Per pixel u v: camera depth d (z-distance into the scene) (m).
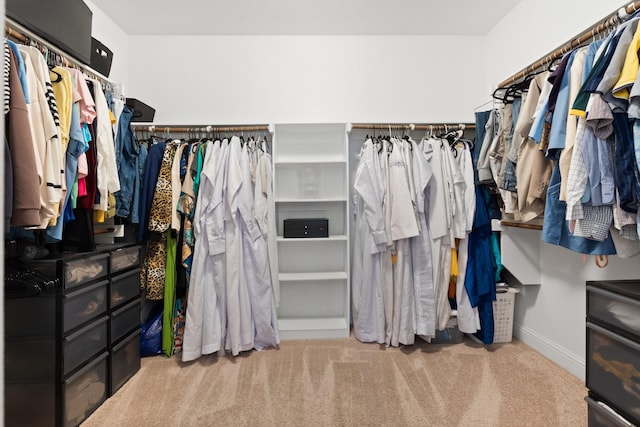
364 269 2.33
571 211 1.29
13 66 1.13
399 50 2.68
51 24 1.44
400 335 2.24
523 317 2.38
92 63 1.89
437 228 2.19
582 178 1.28
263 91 2.64
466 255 2.26
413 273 2.27
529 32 2.18
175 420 1.56
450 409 1.61
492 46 2.59
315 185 2.67
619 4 1.57
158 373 1.97
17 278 1.38
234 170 2.16
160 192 2.13
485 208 2.23
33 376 1.41
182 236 2.21
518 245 2.23
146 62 2.60
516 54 2.31
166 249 2.23
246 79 2.63
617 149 1.20
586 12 1.75
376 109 2.67
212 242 2.12
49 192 1.26
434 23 2.53
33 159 1.14
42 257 1.47
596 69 1.21
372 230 2.22
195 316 2.10
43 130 1.26
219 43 2.63
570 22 1.86
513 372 1.94
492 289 2.25
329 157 2.68
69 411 1.46
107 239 2.06
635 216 1.22
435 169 2.22
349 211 2.58
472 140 2.59
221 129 2.40
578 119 1.30
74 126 1.43
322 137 2.68
